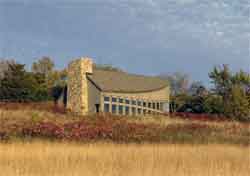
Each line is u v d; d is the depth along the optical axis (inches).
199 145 820.6
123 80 1766.7
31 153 600.7
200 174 489.7
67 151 636.7
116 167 509.0
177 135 994.7
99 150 669.9
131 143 855.7
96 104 1615.4
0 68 2315.5
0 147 659.4
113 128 997.2
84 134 928.9
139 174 480.7
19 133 908.6
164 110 1889.8
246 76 1921.8
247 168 535.5
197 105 1909.4
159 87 1867.6
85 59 1675.7
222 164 547.8
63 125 984.9
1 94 1758.1
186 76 2997.0
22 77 1815.9
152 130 1029.2
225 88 1931.6
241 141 962.1
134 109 1717.5
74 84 1689.2
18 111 1192.8
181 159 588.7
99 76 1704.0
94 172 483.5
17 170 477.1
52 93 1894.7
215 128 1130.7
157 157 605.0
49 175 466.9
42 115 1189.7
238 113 1769.2
